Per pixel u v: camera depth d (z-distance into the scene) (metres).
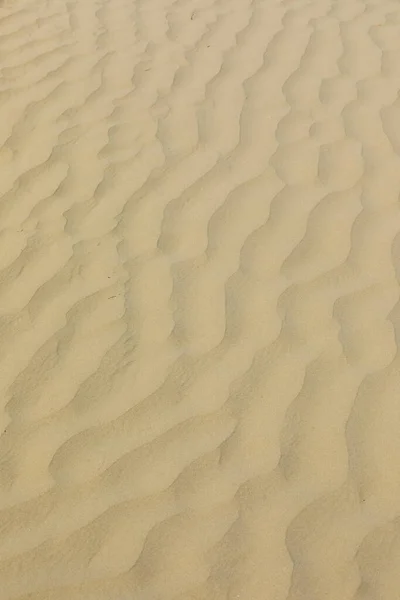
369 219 3.23
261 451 2.39
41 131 3.99
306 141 3.75
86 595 2.10
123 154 3.76
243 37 4.76
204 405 2.53
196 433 2.45
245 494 2.29
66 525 2.25
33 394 2.60
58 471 2.37
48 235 3.27
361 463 2.34
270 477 2.32
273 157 3.65
